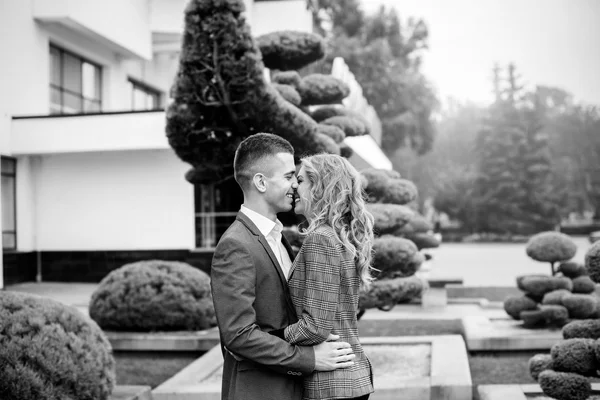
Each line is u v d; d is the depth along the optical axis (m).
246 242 3.01
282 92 8.99
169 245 17.28
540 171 51.12
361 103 18.22
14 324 4.68
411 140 39.81
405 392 5.99
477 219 51.97
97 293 9.01
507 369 7.45
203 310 8.84
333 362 2.97
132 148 16.48
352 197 3.15
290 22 21.05
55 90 18.28
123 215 17.44
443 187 54.25
